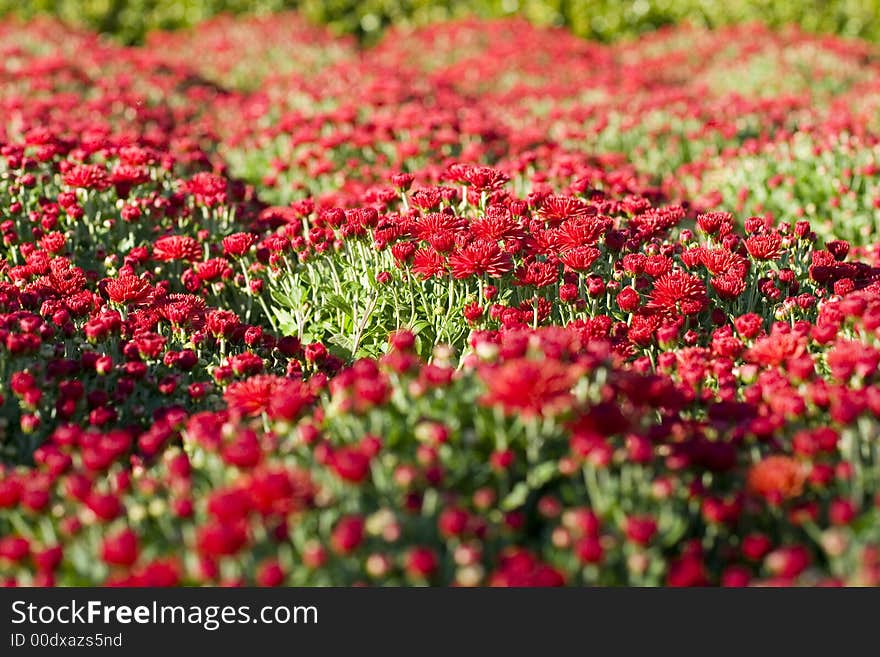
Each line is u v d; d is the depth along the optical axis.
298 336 4.53
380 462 2.72
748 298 4.36
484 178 4.70
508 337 3.22
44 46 11.59
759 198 6.69
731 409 3.06
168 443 3.12
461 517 2.32
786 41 11.71
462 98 9.34
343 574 2.41
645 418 3.00
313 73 11.52
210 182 5.39
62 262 4.25
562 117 8.34
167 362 3.72
